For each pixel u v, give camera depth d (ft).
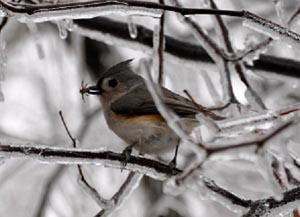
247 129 20.53
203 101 43.01
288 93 43.65
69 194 43.73
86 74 48.26
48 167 44.73
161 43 29.01
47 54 47.98
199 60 34.35
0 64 29.07
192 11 24.02
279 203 22.54
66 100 46.83
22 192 43.96
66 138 45.01
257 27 25.39
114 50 48.93
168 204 43.60
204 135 34.27
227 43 29.99
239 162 37.76
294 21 29.07
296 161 24.50
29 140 44.98
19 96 48.29
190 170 17.21
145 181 44.65
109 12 24.67
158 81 28.63
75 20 35.17
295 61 33.91
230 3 44.75
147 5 24.29
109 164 25.16
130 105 29.09
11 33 49.70
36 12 24.91
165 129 28.09
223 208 43.27
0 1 24.75
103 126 45.09
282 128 17.37
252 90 28.40
